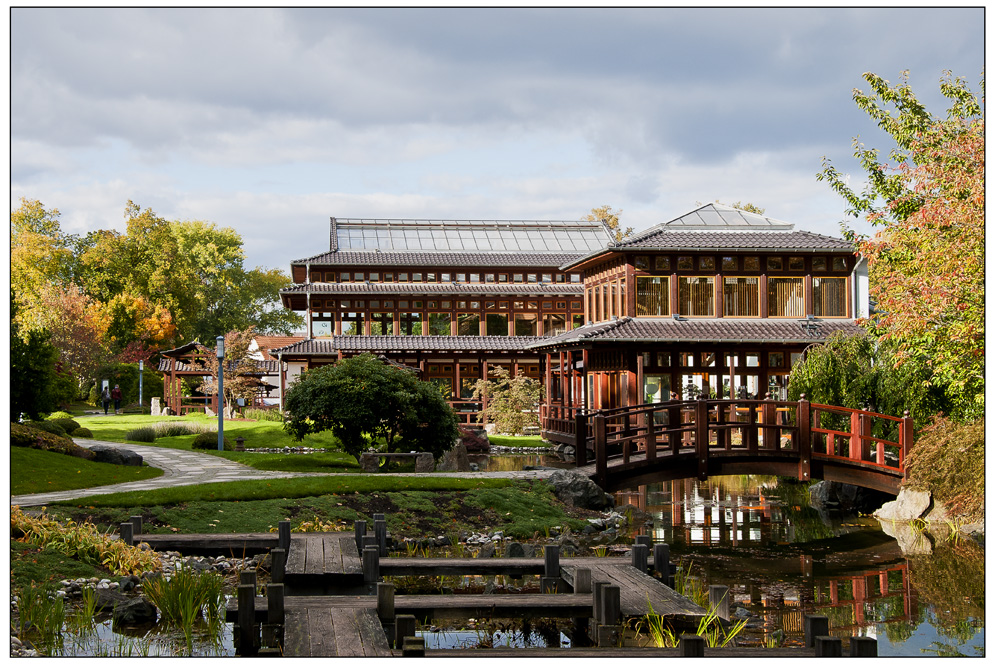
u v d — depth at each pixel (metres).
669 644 11.01
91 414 55.06
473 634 12.77
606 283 36.31
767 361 32.91
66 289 74.88
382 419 26.75
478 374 50.03
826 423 26.61
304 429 27.36
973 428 20.48
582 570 12.49
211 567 15.62
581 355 36.50
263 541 16.31
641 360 32.25
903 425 22.62
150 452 30.20
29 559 13.53
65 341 64.56
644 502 26.38
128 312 75.56
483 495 21.33
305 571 13.28
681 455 24.09
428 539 18.61
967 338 19.75
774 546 19.27
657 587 12.58
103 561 14.17
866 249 23.08
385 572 13.87
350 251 53.31
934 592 15.14
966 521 20.83
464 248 55.53
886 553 18.47
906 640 12.33
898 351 23.94
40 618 11.31
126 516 17.53
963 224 19.80
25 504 17.50
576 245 57.44
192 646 11.14
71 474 21.52
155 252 84.19
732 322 33.28
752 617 13.36
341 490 20.62
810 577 16.25
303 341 48.81
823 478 23.64
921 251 21.16
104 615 12.34
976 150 20.33
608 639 10.88
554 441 38.34
